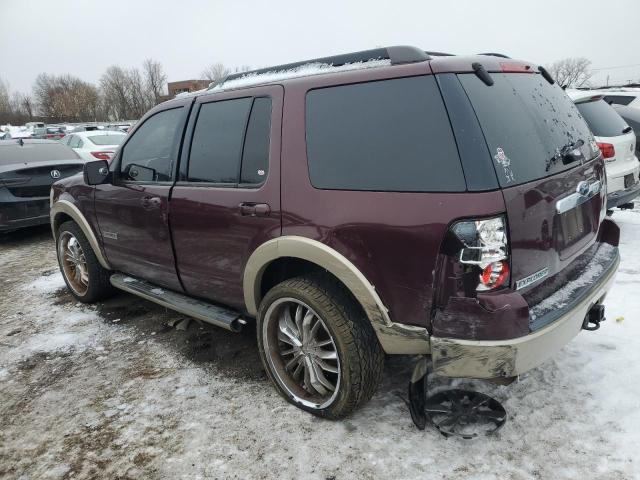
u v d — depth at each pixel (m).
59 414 2.89
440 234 2.01
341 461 2.34
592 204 2.70
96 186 3.93
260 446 2.49
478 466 2.25
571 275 2.51
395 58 2.29
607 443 2.33
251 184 2.75
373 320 2.29
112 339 3.82
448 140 2.04
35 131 31.50
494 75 2.29
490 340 1.99
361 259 2.27
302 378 2.83
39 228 8.25
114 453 2.53
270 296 2.69
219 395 2.96
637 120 7.05
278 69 2.84
